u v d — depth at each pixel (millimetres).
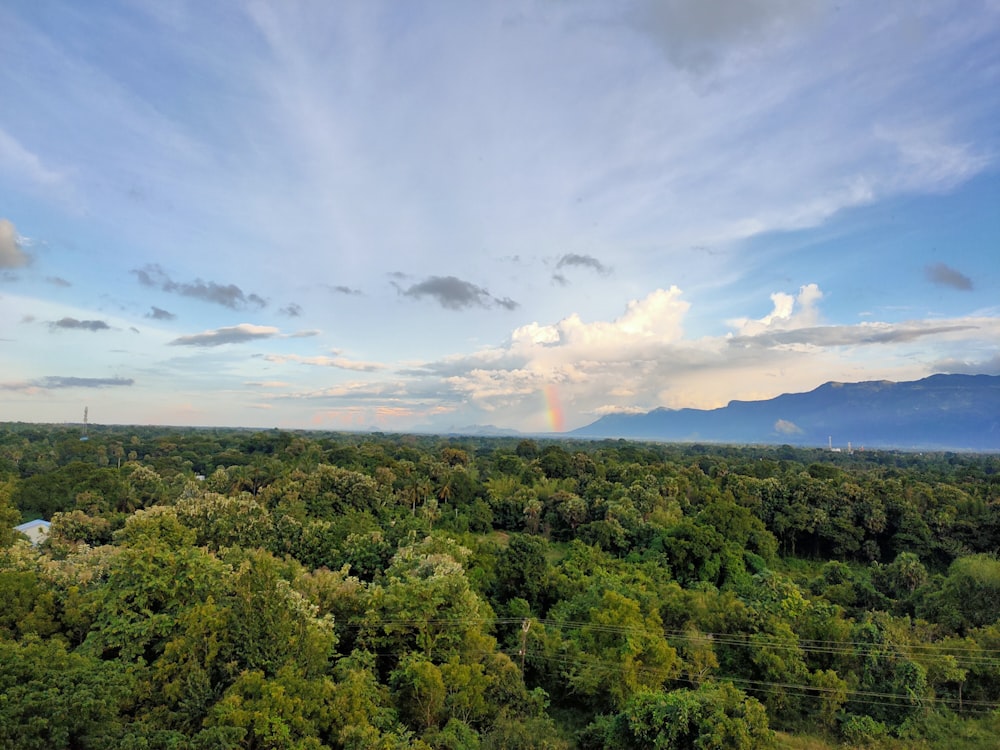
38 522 65812
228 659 25812
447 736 26656
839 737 33156
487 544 59531
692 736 28234
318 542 53281
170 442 155500
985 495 84250
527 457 154875
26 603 28344
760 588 46469
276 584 28078
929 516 75188
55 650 21172
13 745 16766
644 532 72500
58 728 17719
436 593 34906
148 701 23938
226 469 106188
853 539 76188
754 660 36375
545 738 26953
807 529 78125
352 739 22734
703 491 90812
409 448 155000
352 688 25344
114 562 32719
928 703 33938
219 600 31688
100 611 29047
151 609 30547
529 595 49969
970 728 32594
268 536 53344
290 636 26844
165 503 78062
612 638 36250
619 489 90625
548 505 91625
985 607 43906
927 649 37000
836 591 53969
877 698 34438
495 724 27562
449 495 92000
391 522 63469
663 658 34719
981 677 35938
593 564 57531
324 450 138875
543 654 37750
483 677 30438
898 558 59656
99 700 18969
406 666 30516
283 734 21125
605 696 34594
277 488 75875
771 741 27750
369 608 35062
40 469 107875
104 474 79812
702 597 44188
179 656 25125
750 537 73812
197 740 19953
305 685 24297
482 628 38062
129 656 27016
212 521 52812
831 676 34438
